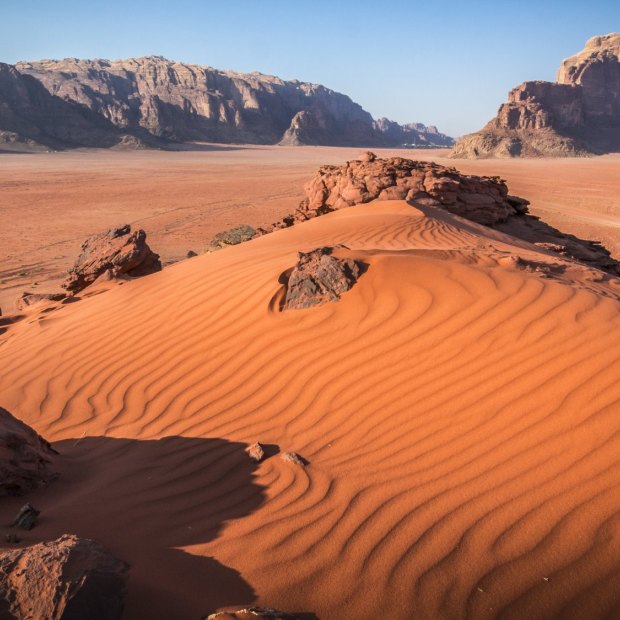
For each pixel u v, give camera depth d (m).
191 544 3.95
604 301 6.86
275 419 5.96
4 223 42.34
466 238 14.28
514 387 5.44
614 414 4.84
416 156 161.38
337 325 7.15
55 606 2.83
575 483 4.30
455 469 4.66
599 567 3.66
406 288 7.36
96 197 57.84
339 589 3.55
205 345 7.79
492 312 6.61
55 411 7.22
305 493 4.60
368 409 5.71
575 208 49.94
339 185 20.78
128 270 14.38
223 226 40.53
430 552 3.83
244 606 3.31
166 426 6.24
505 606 3.44
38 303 14.15
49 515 4.24
